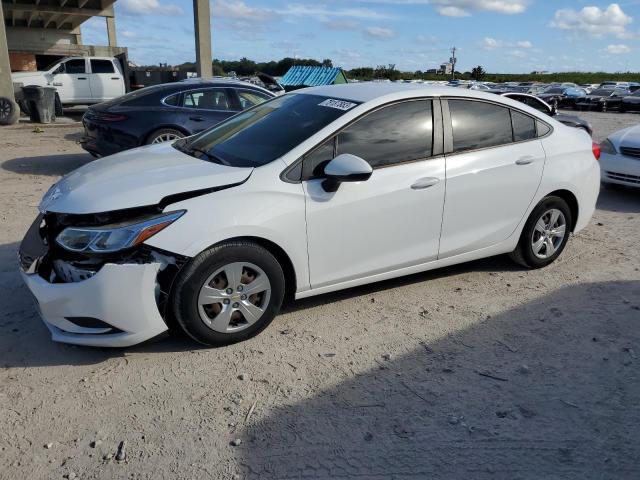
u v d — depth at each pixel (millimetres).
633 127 8227
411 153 3994
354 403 3016
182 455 2605
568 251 5480
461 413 2953
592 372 3355
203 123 8633
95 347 3506
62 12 23891
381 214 3840
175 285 3264
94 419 2844
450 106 4188
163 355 3441
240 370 3303
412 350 3574
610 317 4059
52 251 3344
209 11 18609
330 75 36594
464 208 4242
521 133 4559
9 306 3984
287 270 3688
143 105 8438
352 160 3447
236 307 3480
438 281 4676
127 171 3656
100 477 2463
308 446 2684
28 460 2555
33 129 14141
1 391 3045
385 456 2629
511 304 4258
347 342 3658
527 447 2709
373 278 4012
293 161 3578
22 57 27172
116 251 3117
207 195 3320
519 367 3395
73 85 18203
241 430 2787
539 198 4641
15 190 7426
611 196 8070
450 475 2525
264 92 9344
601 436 2797
